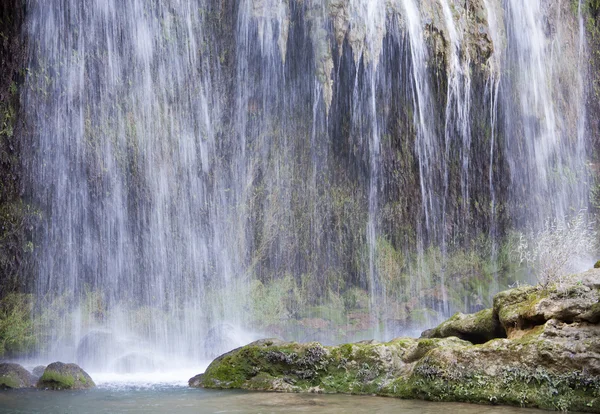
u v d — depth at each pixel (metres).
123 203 15.95
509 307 6.36
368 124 18.38
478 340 6.86
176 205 16.67
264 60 17.61
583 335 5.41
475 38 17.06
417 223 18.81
